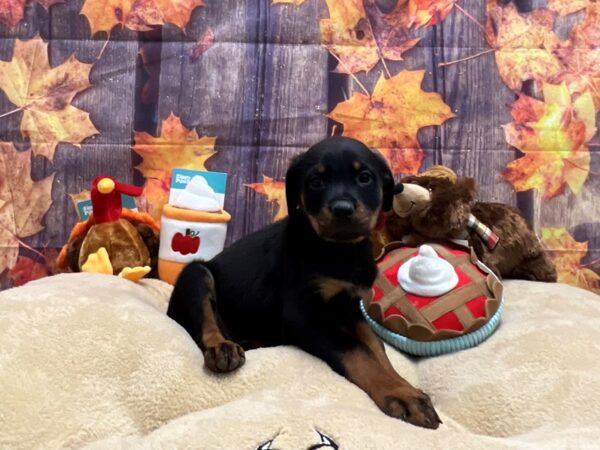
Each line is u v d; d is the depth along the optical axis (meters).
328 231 0.73
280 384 0.64
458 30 1.11
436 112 1.11
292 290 0.76
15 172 1.07
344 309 0.77
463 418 0.65
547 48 1.11
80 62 1.08
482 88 1.11
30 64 1.07
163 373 0.64
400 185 0.87
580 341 0.71
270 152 1.11
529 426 0.62
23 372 0.61
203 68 1.10
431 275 0.78
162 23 1.09
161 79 1.09
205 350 0.69
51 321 0.67
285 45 1.10
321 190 0.76
